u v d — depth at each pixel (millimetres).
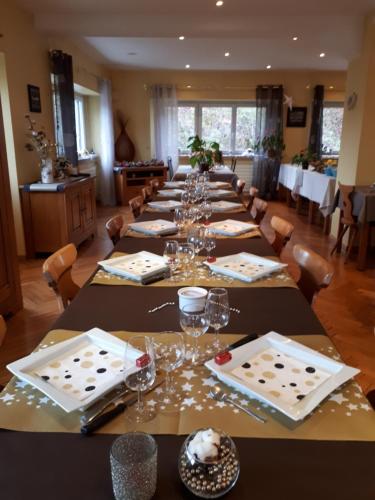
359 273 4082
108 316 1431
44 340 1271
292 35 4656
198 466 723
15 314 3096
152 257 2014
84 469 778
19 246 4500
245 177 9133
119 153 8570
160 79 8477
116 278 1782
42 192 4332
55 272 1759
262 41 5871
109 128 7758
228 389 1022
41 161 4559
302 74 8547
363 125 4625
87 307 1502
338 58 7066
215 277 1802
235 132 9094
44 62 4887
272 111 8609
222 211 3229
